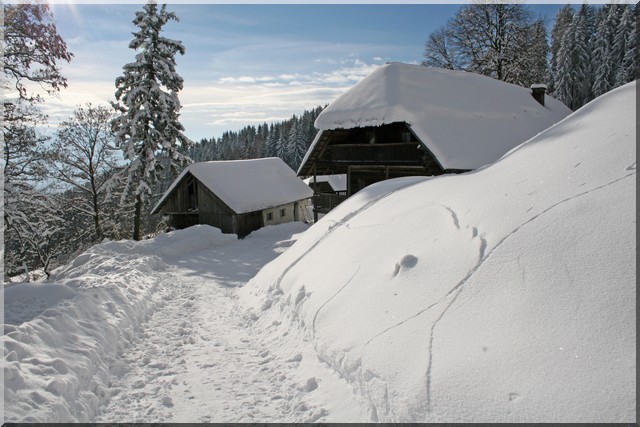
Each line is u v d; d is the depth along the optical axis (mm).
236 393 4820
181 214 25625
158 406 4543
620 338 3004
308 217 31734
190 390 4906
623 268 3453
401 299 4840
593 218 4070
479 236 4883
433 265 4973
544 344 3287
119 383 5090
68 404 4035
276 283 8180
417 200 7016
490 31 30578
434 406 3416
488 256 4480
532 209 4742
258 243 19766
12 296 6445
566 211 4371
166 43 22344
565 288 3598
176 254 16812
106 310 6785
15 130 14172
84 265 13102
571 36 41094
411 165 16766
